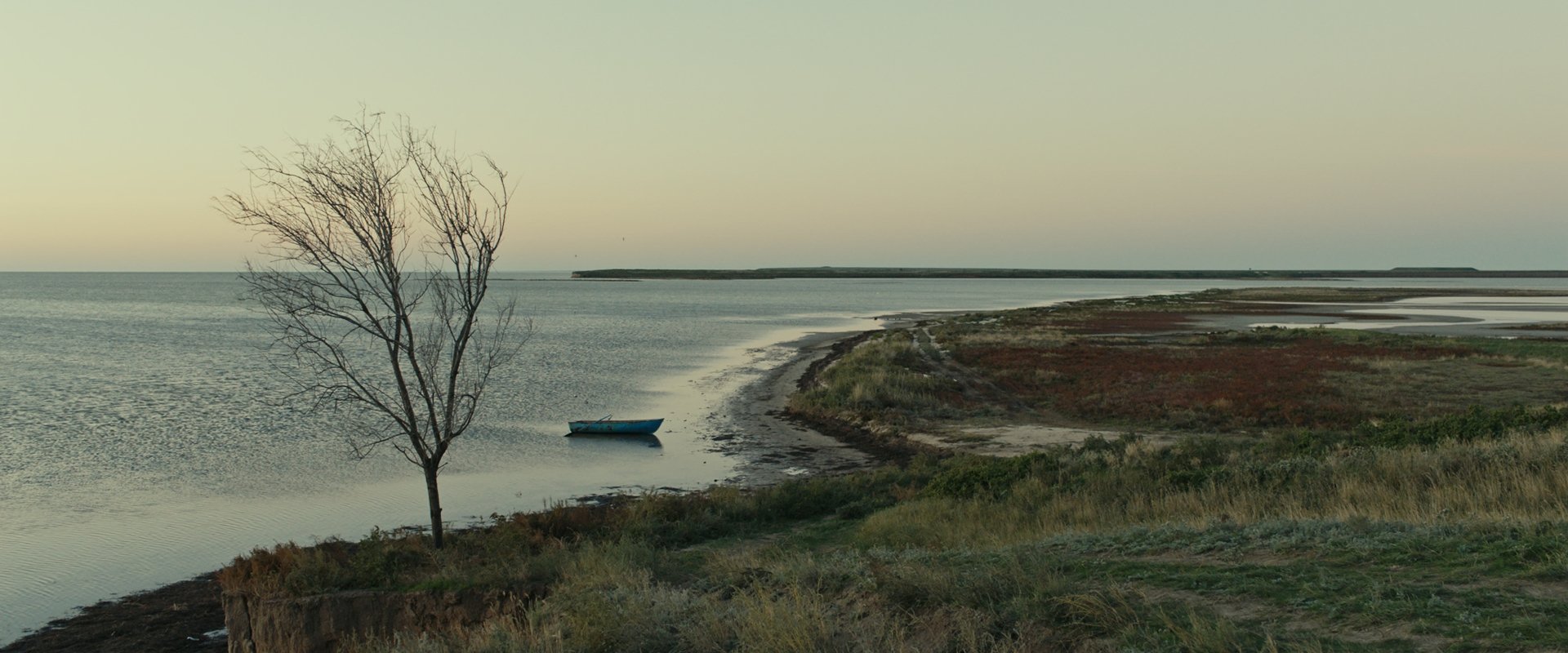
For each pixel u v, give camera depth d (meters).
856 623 6.61
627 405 38.09
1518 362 44.78
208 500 22.08
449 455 27.80
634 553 11.27
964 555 8.70
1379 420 28.78
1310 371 42.53
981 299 168.12
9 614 14.67
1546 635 4.91
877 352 49.09
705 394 41.06
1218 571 7.12
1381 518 8.73
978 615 6.23
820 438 30.39
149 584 16.16
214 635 13.76
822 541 14.27
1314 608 5.88
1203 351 53.78
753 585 8.30
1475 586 5.95
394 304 14.11
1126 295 192.00
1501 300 144.38
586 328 82.94
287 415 34.38
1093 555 8.44
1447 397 33.69
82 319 96.06
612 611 7.68
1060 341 61.53
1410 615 5.50
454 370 14.56
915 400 34.75
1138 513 12.12
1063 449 21.36
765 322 94.00
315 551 13.78
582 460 27.06
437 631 9.55
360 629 11.19
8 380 44.66
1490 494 9.56
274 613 11.60
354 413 34.78
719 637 6.87
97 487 23.36
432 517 14.41
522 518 16.30
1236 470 13.59
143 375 46.50
